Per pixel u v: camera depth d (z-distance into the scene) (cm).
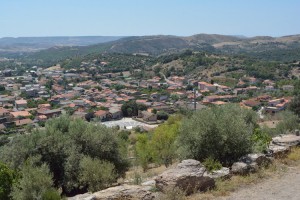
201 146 1259
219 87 14362
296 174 1092
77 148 1789
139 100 12650
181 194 911
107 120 10356
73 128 1892
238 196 932
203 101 11588
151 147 2505
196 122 1302
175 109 10725
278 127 2778
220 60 18938
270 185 1005
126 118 10669
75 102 12406
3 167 1488
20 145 1786
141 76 19188
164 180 962
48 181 1414
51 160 1753
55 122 1975
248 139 1257
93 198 923
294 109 4034
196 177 965
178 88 15000
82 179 1541
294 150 1327
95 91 15175
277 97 10944
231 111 1576
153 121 9875
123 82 17488
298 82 13100
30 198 1341
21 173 1548
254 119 1970
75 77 19675
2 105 12375
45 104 12150
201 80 16262
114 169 1797
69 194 1692
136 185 1034
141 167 2502
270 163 1178
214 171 1068
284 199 902
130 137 5103
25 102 12400
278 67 17112
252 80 15212
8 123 9300
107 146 1856
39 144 1761
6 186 1455
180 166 1023
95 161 1567
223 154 1229
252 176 1059
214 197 927
